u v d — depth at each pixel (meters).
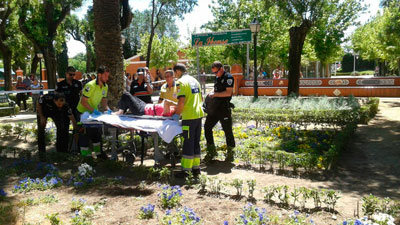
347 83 19.91
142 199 4.58
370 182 5.29
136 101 6.41
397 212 3.99
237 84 22.31
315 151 6.95
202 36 21.67
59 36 28.08
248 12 28.22
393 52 22.70
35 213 4.16
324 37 25.39
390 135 8.55
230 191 4.92
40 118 7.02
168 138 5.48
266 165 6.41
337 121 9.48
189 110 5.50
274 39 27.91
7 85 24.20
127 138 8.16
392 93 18.69
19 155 7.00
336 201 4.36
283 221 3.75
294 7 14.58
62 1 21.44
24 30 22.28
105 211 4.20
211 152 6.56
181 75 5.72
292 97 13.79
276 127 9.89
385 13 21.47
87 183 5.27
